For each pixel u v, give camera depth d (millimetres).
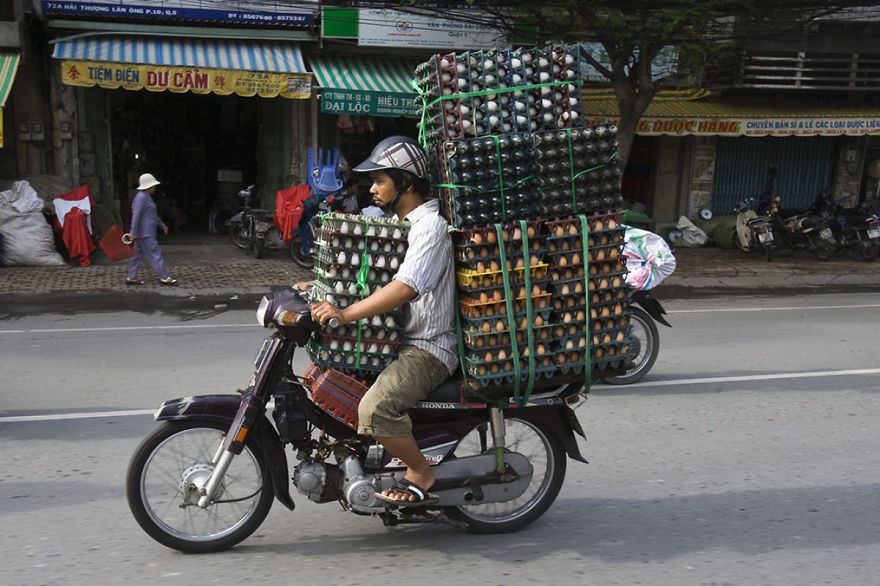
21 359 7105
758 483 4395
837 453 4879
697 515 3979
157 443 3430
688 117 14992
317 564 3432
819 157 17203
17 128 13219
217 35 13016
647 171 16734
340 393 3379
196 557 3480
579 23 12453
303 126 14570
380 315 3283
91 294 10414
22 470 4477
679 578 3342
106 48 12367
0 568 3348
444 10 13297
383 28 13383
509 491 3607
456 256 3326
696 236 16141
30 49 12781
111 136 14367
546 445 3801
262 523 3830
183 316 9289
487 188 3229
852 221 15180
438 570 3391
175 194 15938
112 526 3779
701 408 5777
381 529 3809
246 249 13977
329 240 3211
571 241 3363
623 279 3469
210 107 15664
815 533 3783
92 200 13484
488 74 3254
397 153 3227
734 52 13680
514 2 12094
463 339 3406
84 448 4844
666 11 11086
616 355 3543
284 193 12820
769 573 3391
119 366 6867
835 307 10500
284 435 3424
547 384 3541
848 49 15711
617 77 12336
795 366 7082
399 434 3309
